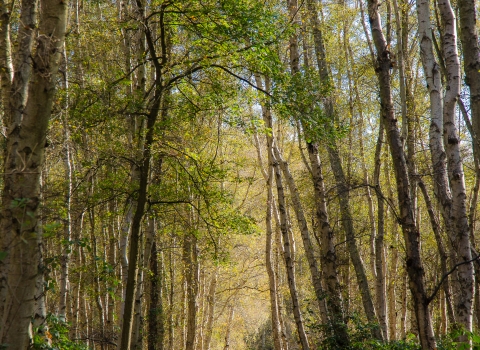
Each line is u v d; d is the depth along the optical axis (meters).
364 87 17.19
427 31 8.88
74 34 10.81
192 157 9.47
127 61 10.99
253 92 9.80
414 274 7.16
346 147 16.31
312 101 9.41
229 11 8.16
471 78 7.50
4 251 4.25
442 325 17.75
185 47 10.69
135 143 9.48
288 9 12.66
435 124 8.79
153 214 10.74
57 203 9.21
